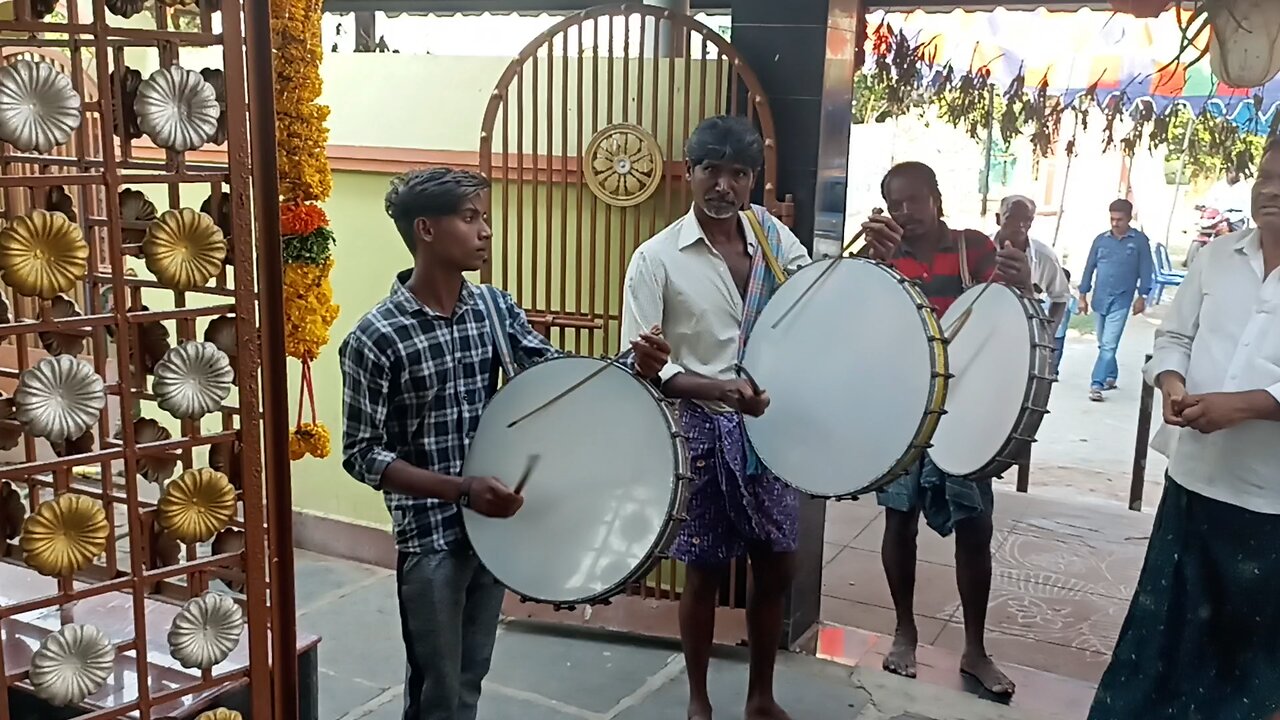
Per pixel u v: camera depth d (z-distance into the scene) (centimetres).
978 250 281
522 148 308
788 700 271
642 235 310
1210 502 222
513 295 332
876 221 219
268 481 147
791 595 300
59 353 145
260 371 143
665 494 174
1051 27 385
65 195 155
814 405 212
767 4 280
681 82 300
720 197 219
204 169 138
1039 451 573
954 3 317
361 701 266
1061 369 806
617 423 181
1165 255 837
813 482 210
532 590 180
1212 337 222
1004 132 405
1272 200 211
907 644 294
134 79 132
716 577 245
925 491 282
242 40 135
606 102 312
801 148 284
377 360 178
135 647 136
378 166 346
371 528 361
